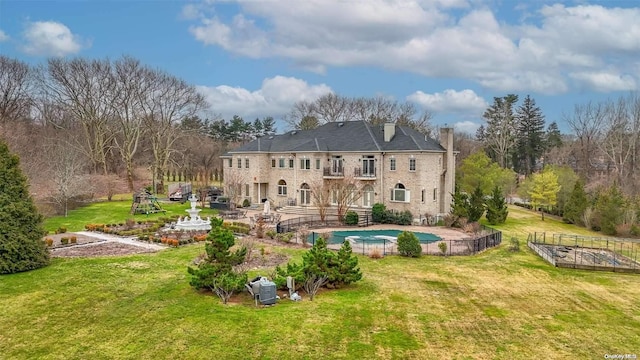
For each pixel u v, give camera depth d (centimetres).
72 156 5122
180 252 2738
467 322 1689
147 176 8031
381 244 3256
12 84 6506
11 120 6262
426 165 4400
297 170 5078
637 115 7150
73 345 1439
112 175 6606
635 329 1659
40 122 7288
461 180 5553
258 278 1947
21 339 1482
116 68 6381
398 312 1767
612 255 3086
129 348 1417
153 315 1669
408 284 2177
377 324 1636
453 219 4175
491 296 2027
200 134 9875
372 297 1941
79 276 2161
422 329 1605
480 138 10462
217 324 1580
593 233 4472
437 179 4591
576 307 1905
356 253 2864
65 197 4366
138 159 8344
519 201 6906
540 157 9712
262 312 1703
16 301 1819
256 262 2483
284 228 3631
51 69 6353
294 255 2686
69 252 2706
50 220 3975
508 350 1448
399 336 1537
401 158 4466
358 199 4703
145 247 2892
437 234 3781
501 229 4328
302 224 4025
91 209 4756
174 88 6719
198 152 9144
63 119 7656
